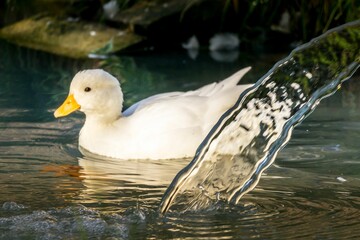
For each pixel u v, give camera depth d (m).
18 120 13.66
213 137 9.33
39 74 16.77
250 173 9.45
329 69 9.64
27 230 8.90
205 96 12.36
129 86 15.59
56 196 10.01
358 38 9.68
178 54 18.39
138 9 19.22
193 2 18.88
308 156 11.54
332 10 17.67
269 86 9.53
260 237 8.67
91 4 19.77
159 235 8.76
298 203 9.68
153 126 11.95
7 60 17.89
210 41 19.11
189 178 9.34
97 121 12.29
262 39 19.11
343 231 8.83
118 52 18.39
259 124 9.52
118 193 10.14
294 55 9.62
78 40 18.88
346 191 10.11
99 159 11.78
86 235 8.77
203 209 9.43
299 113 9.52
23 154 11.90
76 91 12.29
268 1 18.88
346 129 12.73
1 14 20.44
